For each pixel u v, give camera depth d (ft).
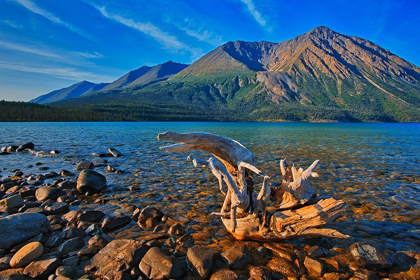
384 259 17.85
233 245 20.98
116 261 17.84
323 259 18.88
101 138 132.87
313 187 38.70
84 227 24.43
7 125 295.48
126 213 28.58
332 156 71.05
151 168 54.29
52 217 26.13
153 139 128.26
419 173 48.62
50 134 159.02
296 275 16.98
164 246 21.01
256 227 20.71
